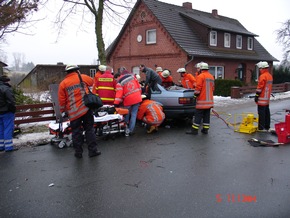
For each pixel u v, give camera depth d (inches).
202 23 936.3
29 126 378.0
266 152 260.7
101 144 293.1
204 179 198.2
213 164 228.7
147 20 941.2
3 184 196.4
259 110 344.2
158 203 164.4
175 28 917.8
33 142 304.3
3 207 163.9
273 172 210.4
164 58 907.4
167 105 375.2
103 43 596.7
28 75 1439.5
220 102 682.8
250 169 216.8
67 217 151.7
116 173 211.8
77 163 236.2
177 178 200.5
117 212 155.4
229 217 148.3
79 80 247.9
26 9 398.9
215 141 301.9
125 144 292.0
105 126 306.7
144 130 359.6
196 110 332.8
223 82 812.6
